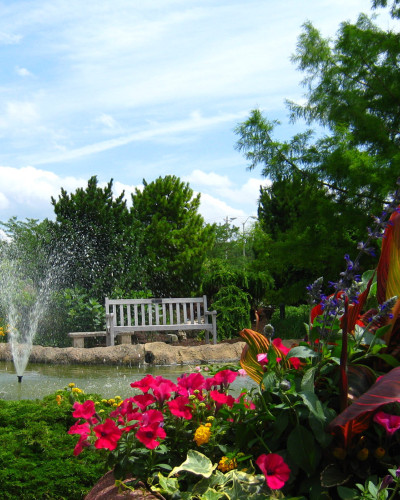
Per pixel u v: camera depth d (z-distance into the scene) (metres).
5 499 2.32
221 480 1.54
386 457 1.59
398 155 10.21
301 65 12.36
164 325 10.30
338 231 11.12
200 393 1.90
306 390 1.59
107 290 11.94
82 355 8.70
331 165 10.77
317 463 1.58
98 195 12.52
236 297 11.30
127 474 1.75
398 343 1.83
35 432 2.90
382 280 1.94
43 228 12.37
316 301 1.76
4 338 10.75
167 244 13.97
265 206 16.20
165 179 14.92
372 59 11.84
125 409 1.81
